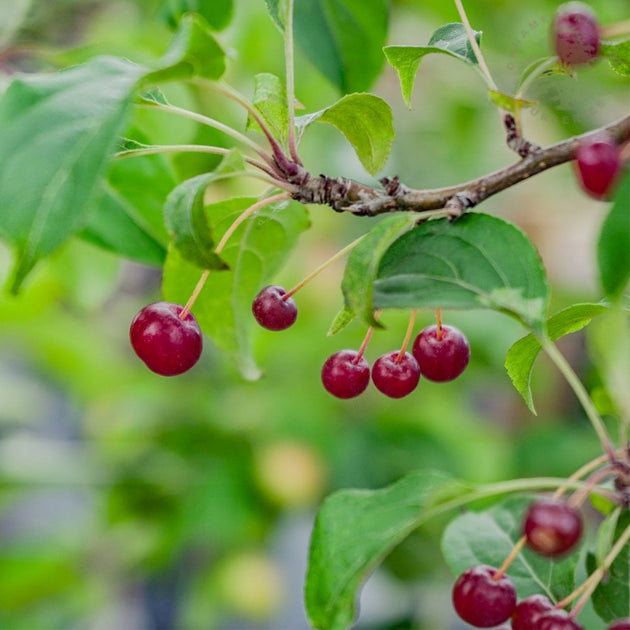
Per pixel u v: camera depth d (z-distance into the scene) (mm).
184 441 646
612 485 375
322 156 685
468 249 335
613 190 332
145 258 459
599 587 376
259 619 666
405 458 620
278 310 366
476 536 397
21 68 540
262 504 608
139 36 564
